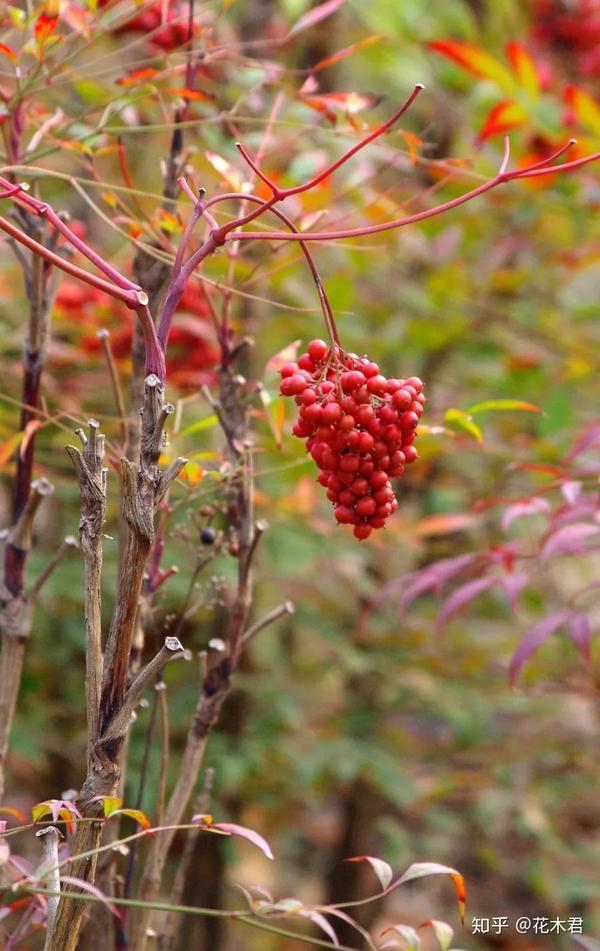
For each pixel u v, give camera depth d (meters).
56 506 1.43
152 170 1.32
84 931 1.03
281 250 1.18
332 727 1.55
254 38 1.47
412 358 1.53
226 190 0.96
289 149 1.14
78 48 0.99
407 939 0.76
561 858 1.55
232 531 0.88
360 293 1.51
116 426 1.25
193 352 1.19
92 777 0.73
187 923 1.48
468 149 1.47
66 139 0.96
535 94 1.15
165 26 0.94
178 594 1.30
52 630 1.41
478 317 1.50
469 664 1.49
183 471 0.88
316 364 0.77
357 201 1.17
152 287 0.91
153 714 0.90
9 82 1.03
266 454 1.34
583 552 1.03
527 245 1.50
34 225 0.88
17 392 1.20
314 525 1.16
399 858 1.56
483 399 1.52
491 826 1.52
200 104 1.06
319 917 0.76
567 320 1.50
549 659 1.50
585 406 1.54
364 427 0.75
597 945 0.89
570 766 1.53
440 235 1.41
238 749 1.42
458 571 1.06
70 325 1.18
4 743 0.88
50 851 0.74
